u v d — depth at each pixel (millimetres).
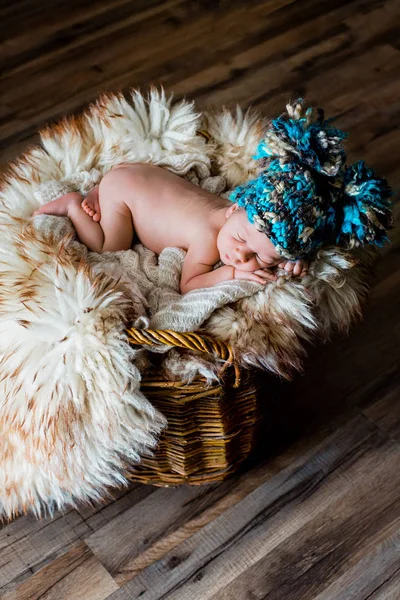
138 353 1038
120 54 2170
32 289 1034
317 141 1034
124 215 1305
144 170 1321
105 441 1056
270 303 1094
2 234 1128
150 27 2258
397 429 1365
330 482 1297
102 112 1377
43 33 2242
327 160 1037
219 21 2279
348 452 1335
